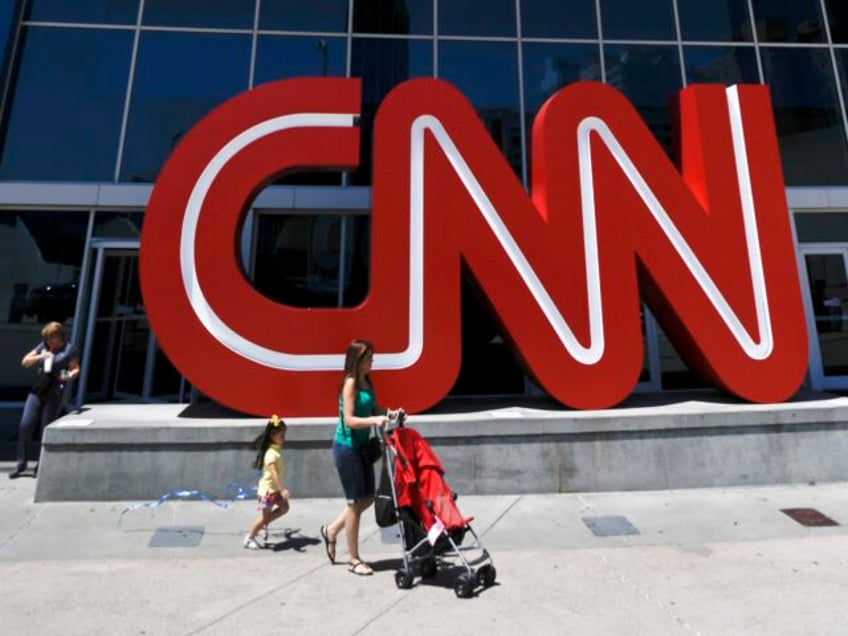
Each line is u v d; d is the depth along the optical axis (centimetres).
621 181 673
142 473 571
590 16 1077
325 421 593
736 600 367
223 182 629
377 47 1041
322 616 348
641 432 620
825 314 1012
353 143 648
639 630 329
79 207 946
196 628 333
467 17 1061
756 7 1105
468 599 370
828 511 545
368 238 958
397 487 399
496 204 653
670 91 1063
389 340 627
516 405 716
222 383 602
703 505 566
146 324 930
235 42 1030
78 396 896
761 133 702
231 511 546
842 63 1095
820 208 1017
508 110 1034
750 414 630
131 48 1013
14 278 930
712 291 669
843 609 352
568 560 437
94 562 434
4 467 688
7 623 337
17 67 988
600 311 652
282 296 934
